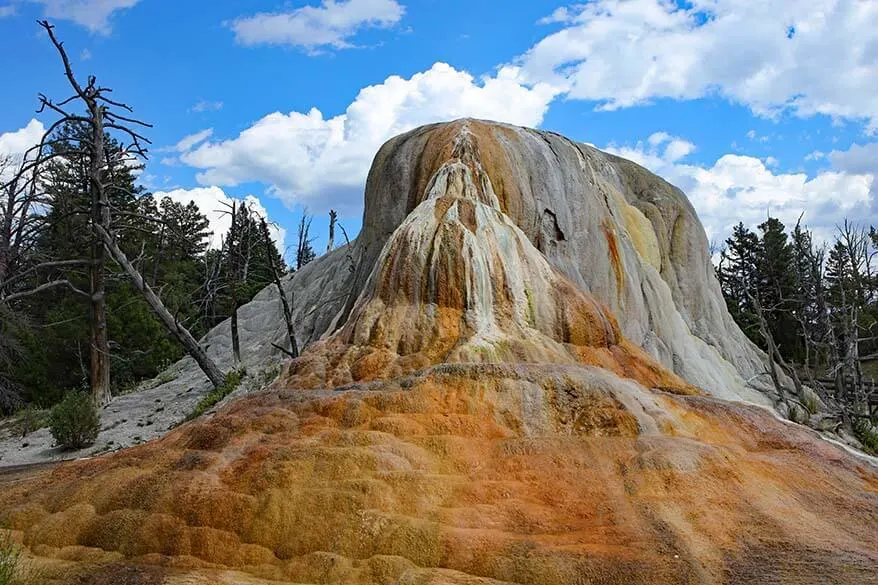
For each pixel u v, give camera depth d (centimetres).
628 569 692
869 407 2266
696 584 676
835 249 3859
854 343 2331
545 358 1227
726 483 882
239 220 3906
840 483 955
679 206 2355
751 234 4572
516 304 1327
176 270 4334
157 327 3275
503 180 1670
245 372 2266
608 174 2259
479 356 1177
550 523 786
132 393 2531
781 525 809
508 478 874
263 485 832
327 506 794
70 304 3206
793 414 1923
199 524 799
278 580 726
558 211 1747
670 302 2041
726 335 2238
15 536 851
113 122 2383
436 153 1727
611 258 1850
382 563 721
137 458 970
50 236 3369
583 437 972
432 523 766
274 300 2803
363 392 1043
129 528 812
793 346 3828
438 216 1415
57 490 932
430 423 968
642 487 860
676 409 1107
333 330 1709
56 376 3092
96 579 725
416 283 1325
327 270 2650
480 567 710
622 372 1330
